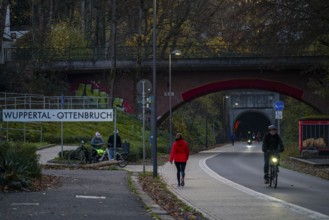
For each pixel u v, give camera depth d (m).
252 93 117.38
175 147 19.81
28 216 10.89
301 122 38.97
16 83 51.09
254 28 29.36
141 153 38.75
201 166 32.62
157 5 61.28
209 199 15.68
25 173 16.20
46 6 59.47
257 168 30.92
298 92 58.56
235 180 22.45
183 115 78.69
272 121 117.38
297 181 22.12
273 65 52.50
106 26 69.62
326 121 38.56
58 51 59.19
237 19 31.25
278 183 21.11
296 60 55.59
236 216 12.32
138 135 52.25
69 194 14.88
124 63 58.94
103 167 28.86
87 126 50.06
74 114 29.03
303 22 27.02
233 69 59.09
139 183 20.47
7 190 14.91
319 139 38.62
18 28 72.88
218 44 61.00
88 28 67.19
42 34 57.69
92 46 61.38
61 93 54.03
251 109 117.94
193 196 16.48
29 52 57.88
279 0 27.20
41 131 42.56
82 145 30.47
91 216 11.27
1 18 31.78
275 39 28.69
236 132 143.00
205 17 61.84
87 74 60.66
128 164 33.25
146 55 59.56
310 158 37.53
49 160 30.61
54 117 29.14
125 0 59.69
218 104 103.25
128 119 57.31
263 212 12.95
